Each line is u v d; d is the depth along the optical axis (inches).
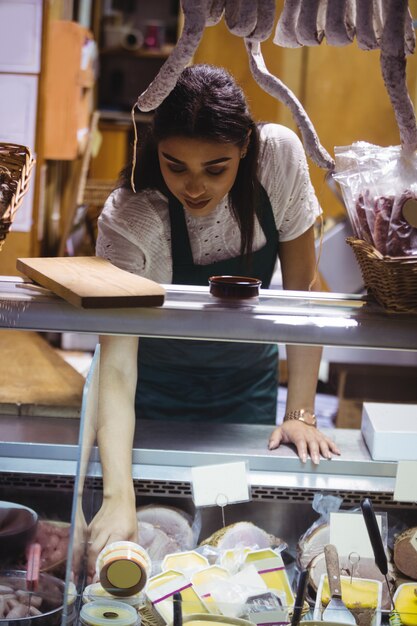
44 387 73.9
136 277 54.4
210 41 157.1
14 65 131.5
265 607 52.1
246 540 60.9
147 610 54.2
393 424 64.1
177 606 51.3
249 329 51.1
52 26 155.2
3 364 81.4
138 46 256.5
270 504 62.8
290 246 78.1
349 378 129.6
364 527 59.4
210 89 59.7
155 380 84.0
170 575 56.8
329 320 51.5
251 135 67.4
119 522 58.0
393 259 50.1
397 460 63.3
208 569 57.4
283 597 55.4
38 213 135.9
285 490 62.5
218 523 63.4
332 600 54.3
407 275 50.4
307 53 159.6
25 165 57.4
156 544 60.7
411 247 53.1
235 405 84.8
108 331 50.9
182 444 64.2
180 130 58.4
